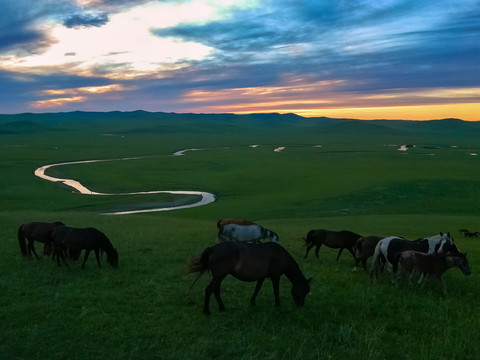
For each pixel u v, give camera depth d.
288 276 10.52
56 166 133.25
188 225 31.52
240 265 9.82
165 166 136.75
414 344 8.35
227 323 9.37
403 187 87.00
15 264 14.47
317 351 7.79
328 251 19.80
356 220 44.19
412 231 34.41
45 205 68.44
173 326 9.03
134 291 11.59
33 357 7.55
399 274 13.36
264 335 8.58
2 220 28.78
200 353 7.71
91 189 90.62
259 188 90.94
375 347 8.15
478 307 11.06
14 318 9.34
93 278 12.92
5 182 95.88
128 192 87.56
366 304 10.76
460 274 15.19
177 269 14.32
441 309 10.58
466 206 69.25
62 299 10.70
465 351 8.09
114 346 8.09
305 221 43.72
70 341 8.20
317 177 104.31
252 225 16.81
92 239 13.69
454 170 115.69
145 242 20.22
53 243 14.40
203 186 95.00
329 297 11.48
